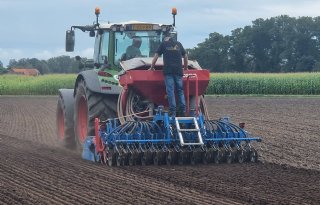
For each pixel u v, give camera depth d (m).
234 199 9.70
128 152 13.40
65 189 10.62
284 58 92.56
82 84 15.81
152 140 13.49
